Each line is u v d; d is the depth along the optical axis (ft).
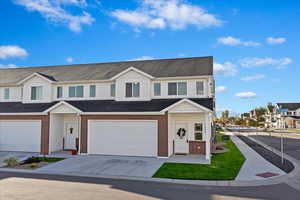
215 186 28.58
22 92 66.28
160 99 56.39
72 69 72.33
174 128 54.70
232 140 93.40
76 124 59.67
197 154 52.44
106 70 67.41
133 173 34.83
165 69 61.57
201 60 64.90
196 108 45.62
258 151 60.18
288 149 65.00
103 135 51.75
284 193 25.80
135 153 49.52
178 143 54.34
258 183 29.86
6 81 68.39
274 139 98.99
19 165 40.70
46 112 53.78
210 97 54.90
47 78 62.49
